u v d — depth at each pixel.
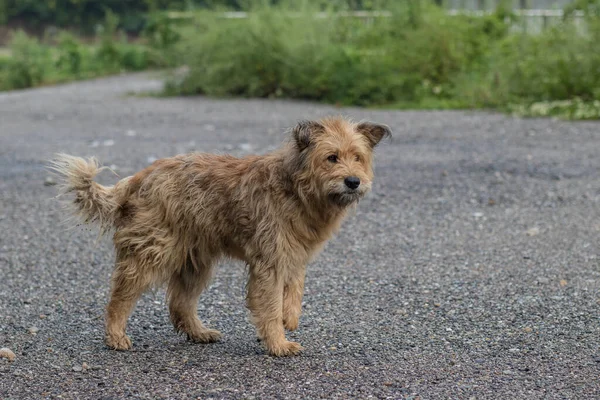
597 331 5.88
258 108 19.55
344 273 7.48
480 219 9.30
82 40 50.25
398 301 6.69
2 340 5.84
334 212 5.52
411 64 20.66
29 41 31.73
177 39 26.75
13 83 29.33
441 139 14.20
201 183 5.62
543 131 14.71
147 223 5.57
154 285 5.67
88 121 17.80
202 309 6.62
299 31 21.72
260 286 5.47
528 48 19.27
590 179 10.96
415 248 8.26
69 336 5.95
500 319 6.20
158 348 5.71
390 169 11.91
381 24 22.25
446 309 6.47
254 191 5.45
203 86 23.08
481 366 5.26
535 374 5.11
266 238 5.41
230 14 26.05
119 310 5.66
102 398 4.78
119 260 5.68
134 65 34.72
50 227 9.22
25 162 12.91
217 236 5.65
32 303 6.74
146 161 12.54
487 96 18.53
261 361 5.41
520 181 11.00
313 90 21.02
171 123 17.11
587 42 18.28
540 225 8.98
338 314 6.41
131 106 20.69
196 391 4.88
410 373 5.15
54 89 27.09
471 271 7.46
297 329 6.06
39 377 5.13
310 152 5.40
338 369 5.24
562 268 7.46
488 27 22.20
